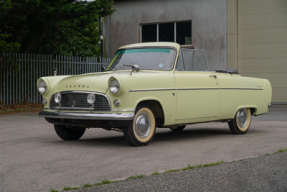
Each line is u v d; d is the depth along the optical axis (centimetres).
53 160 550
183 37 2033
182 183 416
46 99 707
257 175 448
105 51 2245
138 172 473
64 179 443
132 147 662
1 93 1614
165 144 700
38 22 1695
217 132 899
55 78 721
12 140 753
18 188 407
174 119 707
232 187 402
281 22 1850
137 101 645
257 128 958
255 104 878
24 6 1463
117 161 541
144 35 2139
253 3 1895
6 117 1262
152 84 670
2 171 483
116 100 630
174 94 702
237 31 1930
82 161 542
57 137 801
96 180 438
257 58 1898
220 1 1927
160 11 2072
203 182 420
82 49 2664
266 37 1880
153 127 684
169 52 742
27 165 517
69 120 676
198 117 750
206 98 759
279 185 409
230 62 1919
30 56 1745
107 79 649
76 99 666
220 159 550
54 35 1825
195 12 1984
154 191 389
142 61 748
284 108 1617
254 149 636
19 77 1666
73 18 1556
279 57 1858
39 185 418
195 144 701
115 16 2195
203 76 761
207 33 1961
